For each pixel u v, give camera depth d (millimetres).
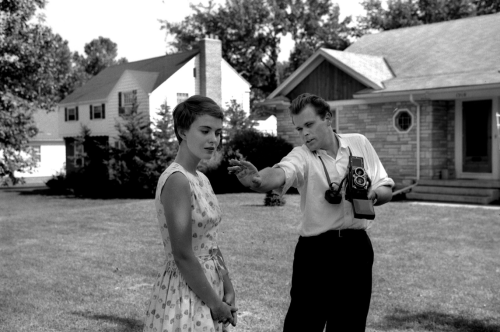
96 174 26906
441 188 17203
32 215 15289
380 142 19328
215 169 22266
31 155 20203
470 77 17344
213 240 3074
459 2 38969
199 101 2963
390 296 6516
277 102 21953
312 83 21438
